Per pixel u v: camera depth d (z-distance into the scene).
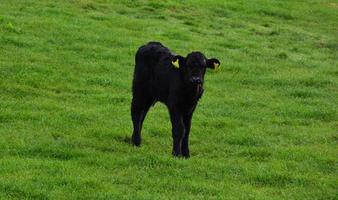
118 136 15.43
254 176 12.84
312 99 21.50
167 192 11.59
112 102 19.05
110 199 11.02
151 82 14.63
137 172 12.54
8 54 22.64
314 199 11.79
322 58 29.70
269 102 20.69
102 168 12.76
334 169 13.86
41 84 19.95
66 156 13.44
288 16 39.41
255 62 27.09
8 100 17.95
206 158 14.16
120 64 23.81
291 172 13.20
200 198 11.34
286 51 30.33
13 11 29.25
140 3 35.69
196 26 33.06
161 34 29.62
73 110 17.42
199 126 17.20
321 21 39.53
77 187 11.49
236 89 22.56
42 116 16.44
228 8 38.53
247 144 15.80
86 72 22.22
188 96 13.80
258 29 34.81
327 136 16.81
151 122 17.09
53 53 23.72
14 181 11.47
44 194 11.02
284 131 17.23
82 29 27.77
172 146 15.07
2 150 13.45
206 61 14.01
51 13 29.98
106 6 33.78
